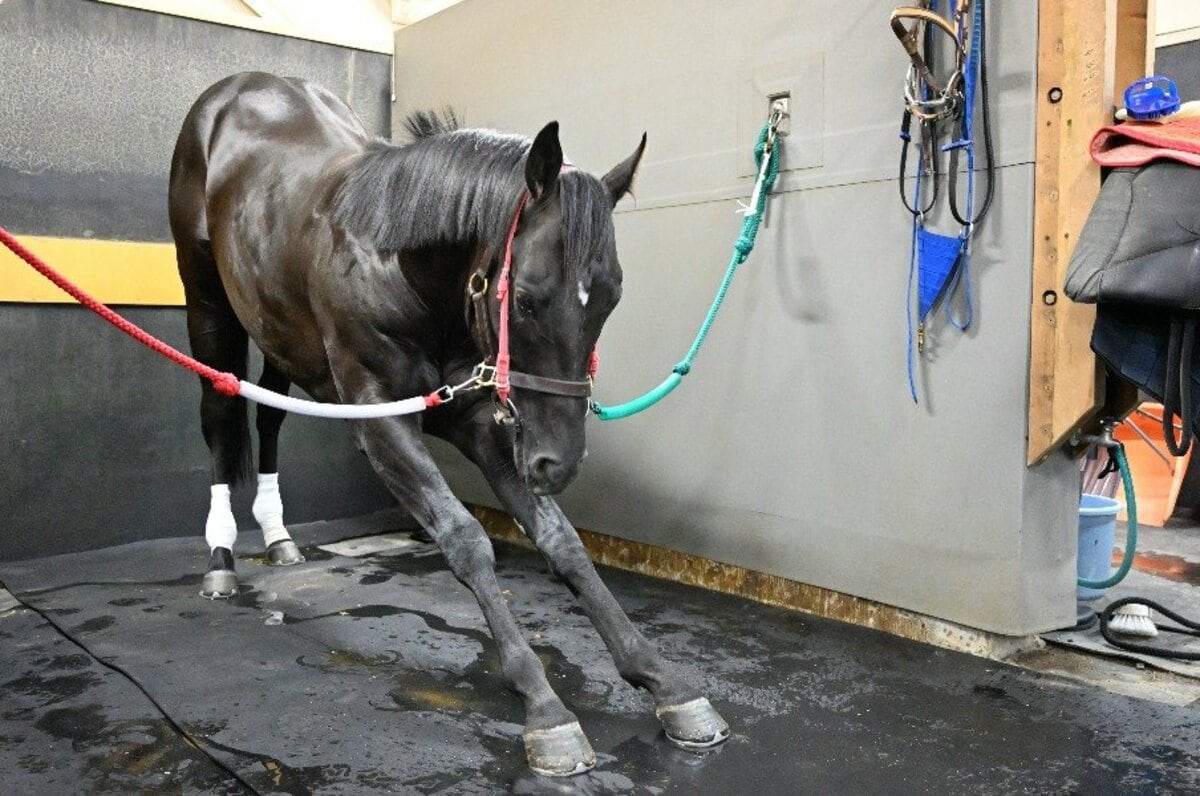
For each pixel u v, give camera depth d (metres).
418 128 2.18
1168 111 1.94
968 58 2.15
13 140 3.11
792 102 2.55
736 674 2.20
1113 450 2.36
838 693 2.08
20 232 3.13
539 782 1.69
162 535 3.50
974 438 2.25
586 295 1.62
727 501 2.83
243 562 3.24
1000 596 2.23
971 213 2.21
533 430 1.67
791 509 2.66
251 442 3.41
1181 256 1.73
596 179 1.68
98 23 3.26
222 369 2.99
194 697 2.06
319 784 1.67
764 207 2.59
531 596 2.85
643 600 2.80
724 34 2.71
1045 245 2.10
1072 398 2.08
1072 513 2.33
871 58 2.37
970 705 2.01
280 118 2.66
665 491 3.01
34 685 2.14
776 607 2.73
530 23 3.31
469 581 1.91
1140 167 1.88
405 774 1.71
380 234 1.96
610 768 1.74
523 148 1.86
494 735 1.89
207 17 3.48
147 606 2.73
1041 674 2.19
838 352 2.51
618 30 3.01
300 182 2.37
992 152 2.16
